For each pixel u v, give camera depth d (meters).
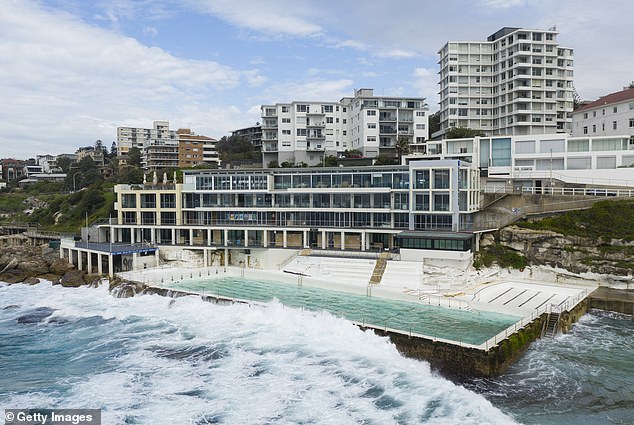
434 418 34.03
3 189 172.25
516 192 80.12
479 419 33.84
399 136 131.12
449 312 52.97
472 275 66.56
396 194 77.38
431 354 42.28
